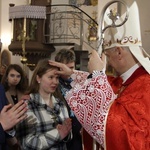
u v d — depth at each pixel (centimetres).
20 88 375
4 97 227
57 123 239
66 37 955
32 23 866
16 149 268
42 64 243
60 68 238
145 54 187
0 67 854
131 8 187
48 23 947
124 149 157
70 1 970
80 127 259
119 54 184
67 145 258
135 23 184
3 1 1016
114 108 168
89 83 173
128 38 182
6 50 1002
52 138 223
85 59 818
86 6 953
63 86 260
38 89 244
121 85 191
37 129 227
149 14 709
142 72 182
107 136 162
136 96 171
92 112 169
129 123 161
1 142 183
